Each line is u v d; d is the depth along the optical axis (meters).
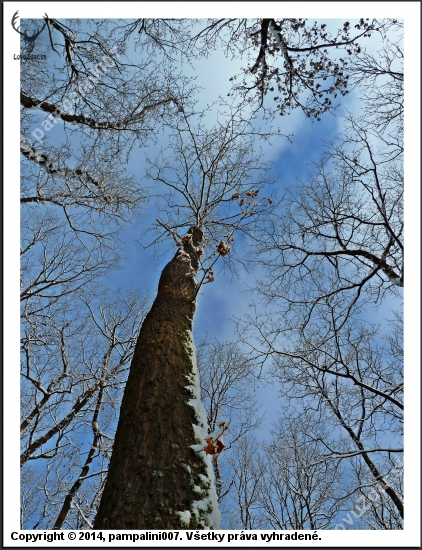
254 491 10.09
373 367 6.45
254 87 6.56
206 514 2.40
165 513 2.32
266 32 6.09
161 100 6.38
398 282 5.10
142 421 2.83
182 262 4.62
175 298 4.11
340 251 5.88
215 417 9.05
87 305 7.98
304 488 8.75
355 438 5.89
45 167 5.67
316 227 6.42
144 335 3.63
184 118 6.59
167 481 2.48
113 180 6.44
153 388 3.06
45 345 7.27
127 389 3.20
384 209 4.99
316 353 6.50
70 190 6.11
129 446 2.70
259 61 6.41
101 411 7.37
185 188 6.64
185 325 3.80
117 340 8.05
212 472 2.70
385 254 5.35
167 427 2.79
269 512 9.77
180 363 3.34
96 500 7.94
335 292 6.05
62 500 8.38
